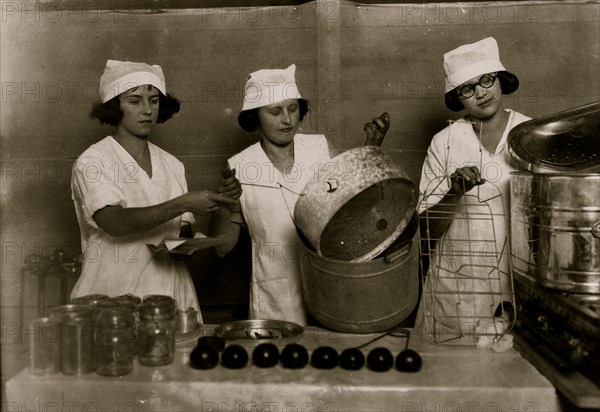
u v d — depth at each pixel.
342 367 1.36
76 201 1.88
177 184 1.98
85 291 1.84
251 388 1.28
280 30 2.65
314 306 1.56
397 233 1.56
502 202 1.76
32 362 1.36
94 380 1.31
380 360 1.34
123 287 1.86
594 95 2.66
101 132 2.71
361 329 1.54
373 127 1.82
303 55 2.65
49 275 1.62
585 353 1.28
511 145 1.78
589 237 1.40
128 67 1.82
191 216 2.01
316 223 1.39
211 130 2.71
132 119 1.84
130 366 1.36
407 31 2.65
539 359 1.42
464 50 1.88
